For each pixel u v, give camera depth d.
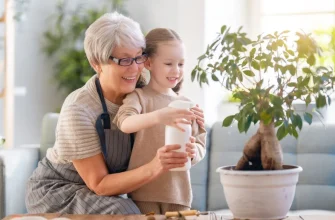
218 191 3.02
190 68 4.25
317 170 2.95
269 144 1.65
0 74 4.41
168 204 2.06
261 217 1.61
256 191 1.58
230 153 3.06
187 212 1.68
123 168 2.08
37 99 4.78
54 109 4.91
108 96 2.07
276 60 1.67
